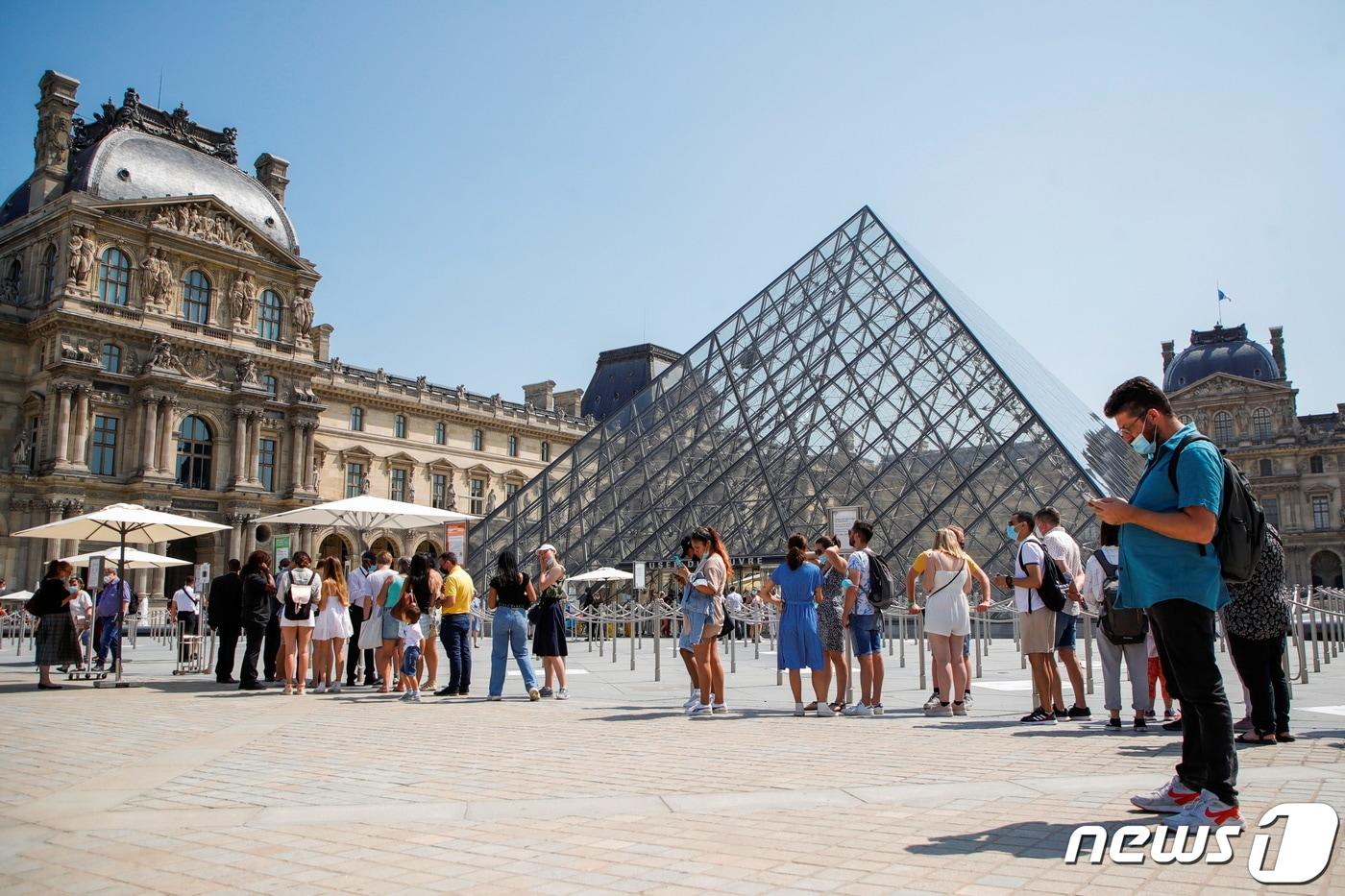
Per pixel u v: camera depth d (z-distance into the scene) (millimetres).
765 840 7441
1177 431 8328
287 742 13609
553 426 120062
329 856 7203
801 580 16812
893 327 50219
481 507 112000
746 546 43625
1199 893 5895
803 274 58812
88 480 75312
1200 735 7988
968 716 16250
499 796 9430
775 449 47312
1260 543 8008
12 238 82438
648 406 55875
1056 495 37844
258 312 89250
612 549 48656
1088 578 14859
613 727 15109
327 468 97625
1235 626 12383
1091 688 20406
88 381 76250
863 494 42500
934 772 10406
